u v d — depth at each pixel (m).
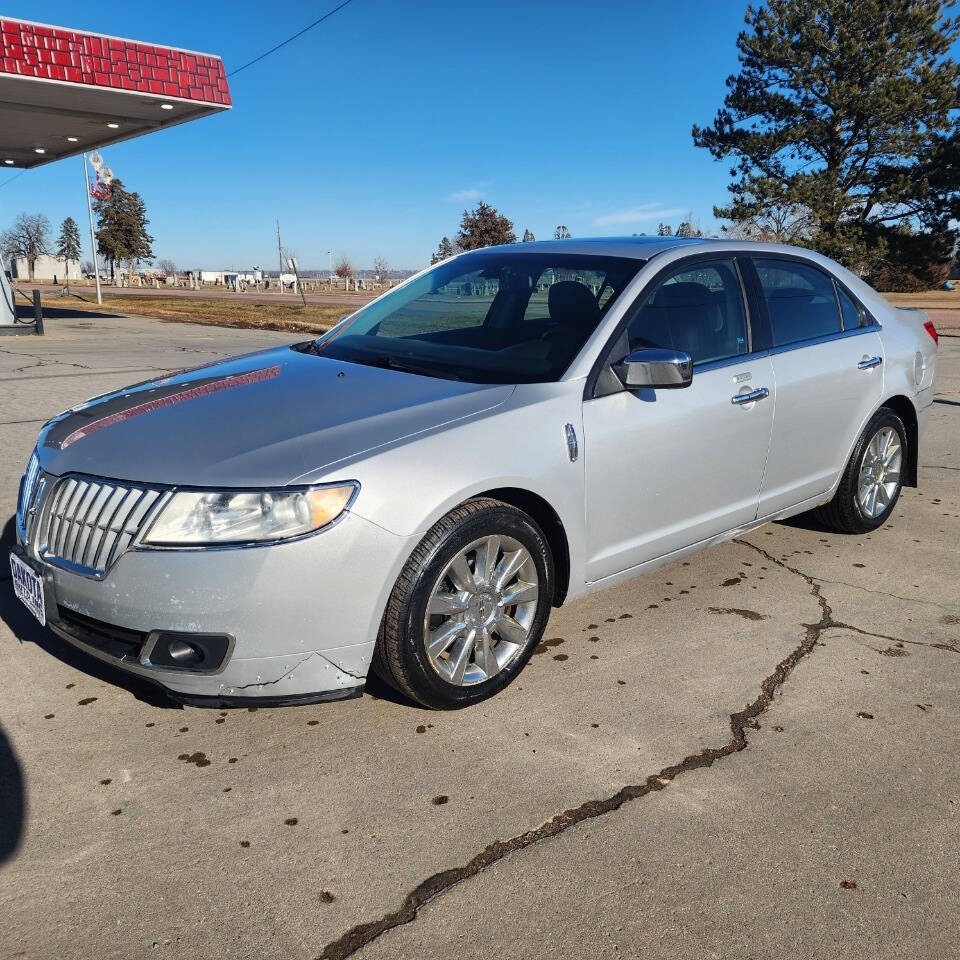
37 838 2.40
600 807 2.57
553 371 3.36
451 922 2.13
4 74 15.73
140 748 2.83
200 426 2.97
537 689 3.25
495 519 2.99
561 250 4.10
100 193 36.50
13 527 4.84
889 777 2.74
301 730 2.96
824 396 4.37
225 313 27.19
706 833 2.46
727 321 4.00
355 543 2.65
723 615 3.93
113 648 2.73
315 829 2.46
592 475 3.30
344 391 3.24
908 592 4.23
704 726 3.01
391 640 2.83
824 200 32.72
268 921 2.12
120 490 2.71
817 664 3.48
